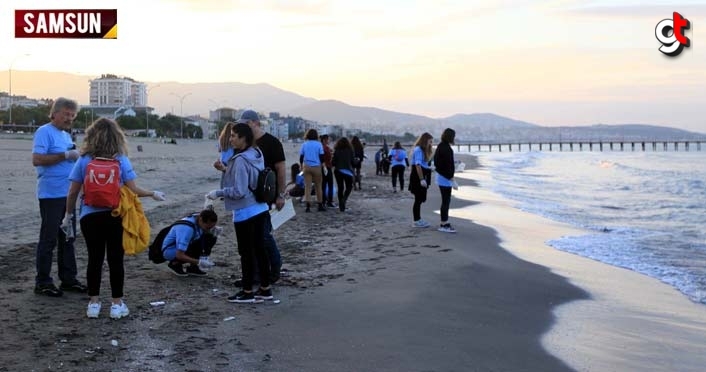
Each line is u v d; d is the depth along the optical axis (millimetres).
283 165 6750
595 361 4852
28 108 120438
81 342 4832
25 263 7734
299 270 7816
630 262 9320
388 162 31344
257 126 6703
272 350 4773
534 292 7094
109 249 5469
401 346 4914
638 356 5051
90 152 5355
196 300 6270
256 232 6055
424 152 11523
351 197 18469
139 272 7535
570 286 7551
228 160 6352
